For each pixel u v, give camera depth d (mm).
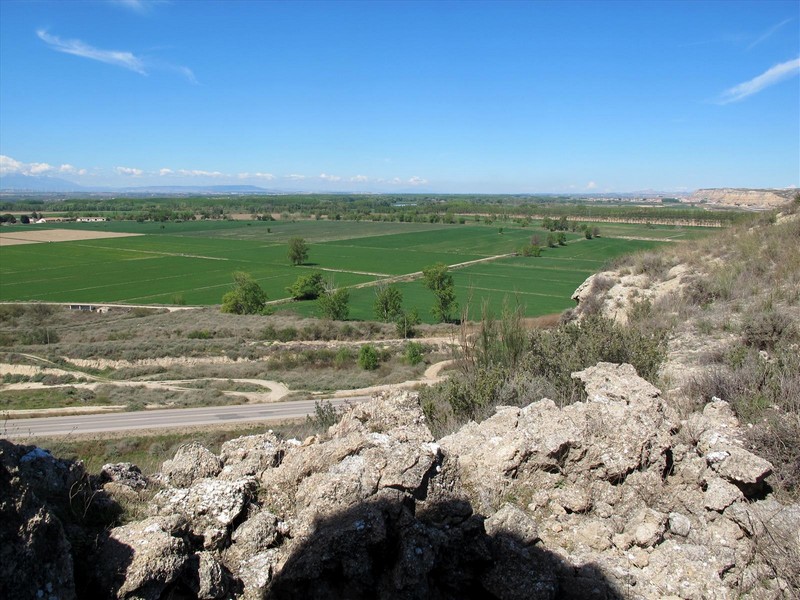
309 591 4285
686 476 6180
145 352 48344
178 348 49625
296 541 4668
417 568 4258
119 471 5613
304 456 5598
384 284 92875
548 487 5906
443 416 10086
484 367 12664
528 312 66250
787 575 4746
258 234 189375
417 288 93375
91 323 69000
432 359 43656
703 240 28016
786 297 16484
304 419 28094
